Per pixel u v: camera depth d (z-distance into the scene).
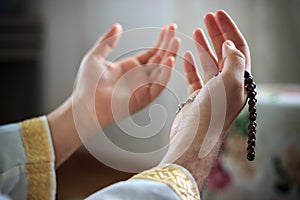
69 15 1.90
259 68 1.66
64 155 0.76
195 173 0.59
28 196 0.72
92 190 1.29
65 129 0.75
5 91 1.91
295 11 1.60
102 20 1.88
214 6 1.68
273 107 1.09
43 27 1.90
